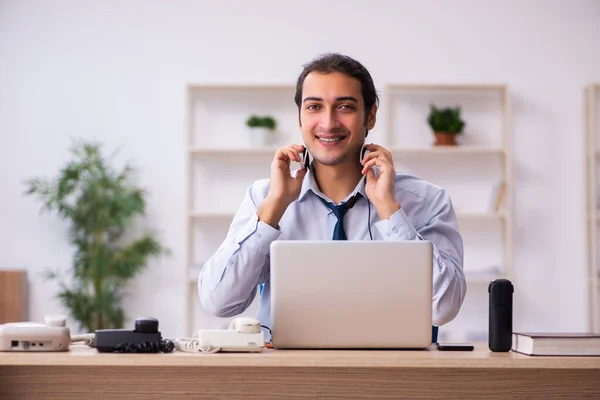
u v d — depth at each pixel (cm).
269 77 559
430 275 205
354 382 208
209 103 558
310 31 559
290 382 208
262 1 560
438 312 237
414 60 556
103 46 562
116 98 561
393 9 557
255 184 266
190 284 544
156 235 556
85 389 209
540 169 552
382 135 549
